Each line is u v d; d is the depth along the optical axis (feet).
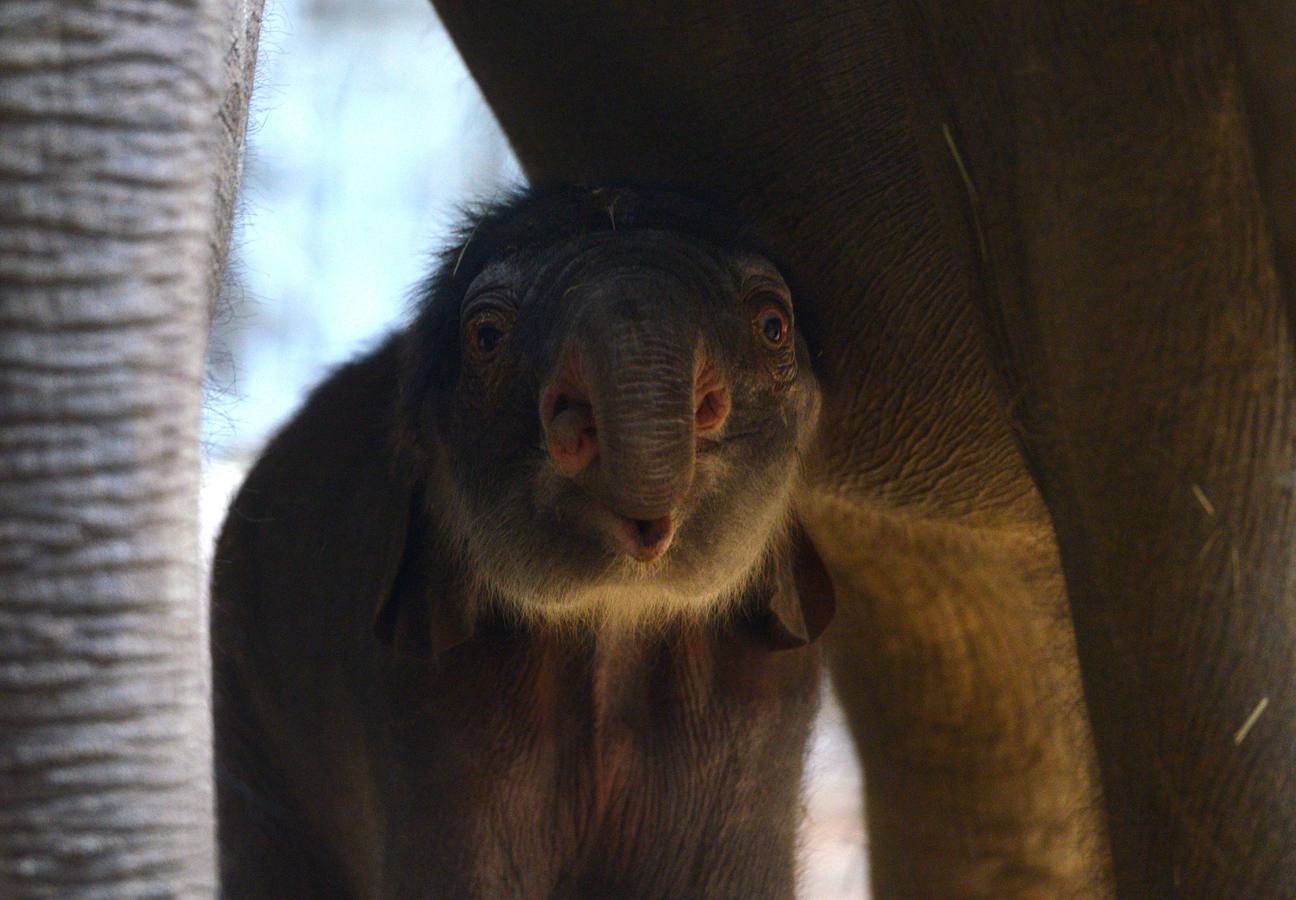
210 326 23.13
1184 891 23.82
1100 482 23.80
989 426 25.67
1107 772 24.06
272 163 58.29
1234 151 23.45
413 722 24.67
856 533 26.63
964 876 27.22
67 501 22.18
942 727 27.09
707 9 25.41
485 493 24.35
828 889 29.58
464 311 24.40
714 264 24.21
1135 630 23.82
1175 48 23.40
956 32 23.75
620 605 24.43
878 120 25.30
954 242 24.08
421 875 24.59
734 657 24.76
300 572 25.53
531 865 24.70
